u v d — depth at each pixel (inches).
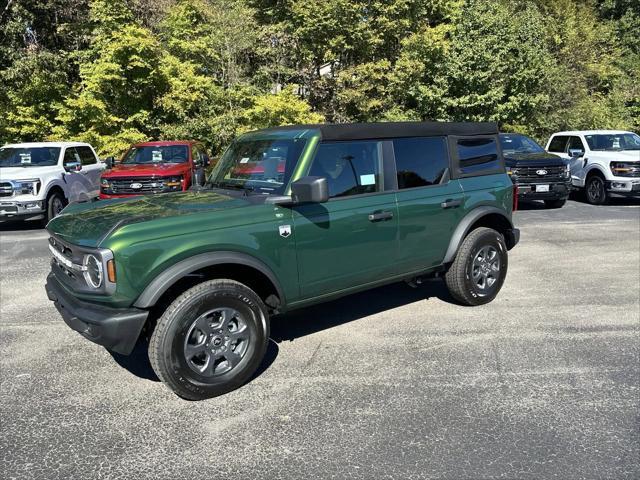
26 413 140.8
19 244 378.9
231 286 149.1
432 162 203.0
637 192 516.7
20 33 691.4
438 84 778.8
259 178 173.6
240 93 709.3
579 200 587.2
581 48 1003.9
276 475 113.3
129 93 697.0
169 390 153.8
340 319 212.1
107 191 439.8
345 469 114.9
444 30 776.3
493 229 230.5
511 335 190.9
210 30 776.9
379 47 797.2
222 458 119.8
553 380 155.2
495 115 779.4
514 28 810.2
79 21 767.1
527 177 482.3
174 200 170.4
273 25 778.8
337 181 173.0
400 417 136.1
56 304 158.4
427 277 219.9
